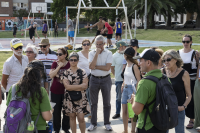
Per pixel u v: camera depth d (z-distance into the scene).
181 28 39.66
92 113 4.77
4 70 4.16
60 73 4.33
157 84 2.62
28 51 4.17
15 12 51.56
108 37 13.95
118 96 5.34
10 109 2.62
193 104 4.69
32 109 2.73
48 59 4.86
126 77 4.32
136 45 4.98
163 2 34.66
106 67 4.63
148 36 24.44
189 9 39.72
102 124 5.05
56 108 4.39
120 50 5.28
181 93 3.77
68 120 4.52
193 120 4.78
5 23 44.00
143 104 2.65
